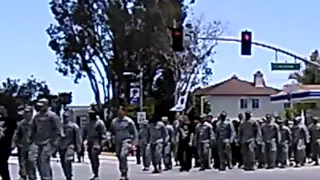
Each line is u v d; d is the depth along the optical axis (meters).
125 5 58.50
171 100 61.53
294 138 29.31
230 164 26.59
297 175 23.33
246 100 95.56
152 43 58.72
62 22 60.78
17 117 20.84
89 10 59.69
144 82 61.53
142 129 26.34
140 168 28.33
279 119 29.06
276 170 26.22
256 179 21.64
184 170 25.97
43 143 17.17
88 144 20.02
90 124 19.98
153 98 61.53
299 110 58.09
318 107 58.62
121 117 20.00
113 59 60.25
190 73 62.50
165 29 58.44
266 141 27.59
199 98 69.12
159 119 26.08
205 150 26.27
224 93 95.31
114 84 60.94
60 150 19.56
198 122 26.70
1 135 18.62
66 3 60.53
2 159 18.83
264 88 96.56
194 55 62.25
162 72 61.84
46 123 17.19
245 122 26.50
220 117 26.48
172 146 27.84
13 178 22.98
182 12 60.00
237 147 27.05
